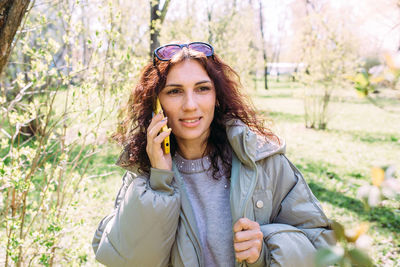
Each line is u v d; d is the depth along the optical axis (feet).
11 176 5.92
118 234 3.84
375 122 42.24
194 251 4.01
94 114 7.23
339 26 33.01
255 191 4.14
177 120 4.10
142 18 20.04
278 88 101.35
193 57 4.04
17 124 6.47
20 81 6.75
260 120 4.84
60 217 7.17
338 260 1.63
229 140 4.22
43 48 6.97
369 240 1.69
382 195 1.65
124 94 7.54
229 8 49.42
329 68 35.63
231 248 4.20
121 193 4.66
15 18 3.87
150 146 3.99
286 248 3.74
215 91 4.33
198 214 4.32
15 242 5.98
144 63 7.58
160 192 3.94
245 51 43.14
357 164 23.88
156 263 3.86
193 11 38.11
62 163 6.90
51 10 10.53
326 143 31.37
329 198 17.39
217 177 4.40
